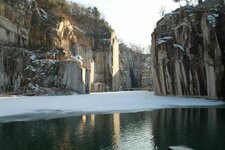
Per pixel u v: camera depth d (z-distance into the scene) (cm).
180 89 6925
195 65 6588
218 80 6059
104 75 11669
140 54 16825
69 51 9425
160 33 7606
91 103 5178
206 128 2802
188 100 5862
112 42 11988
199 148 2116
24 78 7638
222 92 6038
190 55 6688
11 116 3612
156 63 7581
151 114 3822
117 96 7094
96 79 11400
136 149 2134
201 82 6494
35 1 9100
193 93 6650
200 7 7275
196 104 5106
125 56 15225
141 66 16325
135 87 15312
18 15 8244
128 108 4497
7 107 4406
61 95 7588
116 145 2238
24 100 5609
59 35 9162
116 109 4362
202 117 3503
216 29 6266
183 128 2823
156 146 2200
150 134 2591
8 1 7981
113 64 11900
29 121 3259
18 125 3017
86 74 8631
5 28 7869
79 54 10362
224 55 6150
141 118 3478
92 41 11494
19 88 7519
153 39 7888
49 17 9306
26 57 7944
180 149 2075
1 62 7388
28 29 8550
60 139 2420
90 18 12194
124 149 2136
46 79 7781
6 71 7450
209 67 6259
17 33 8219
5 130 2767
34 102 5184
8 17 7956
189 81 6712
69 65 8019
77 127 2919
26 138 2452
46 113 3891
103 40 11762
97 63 11531
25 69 7731
